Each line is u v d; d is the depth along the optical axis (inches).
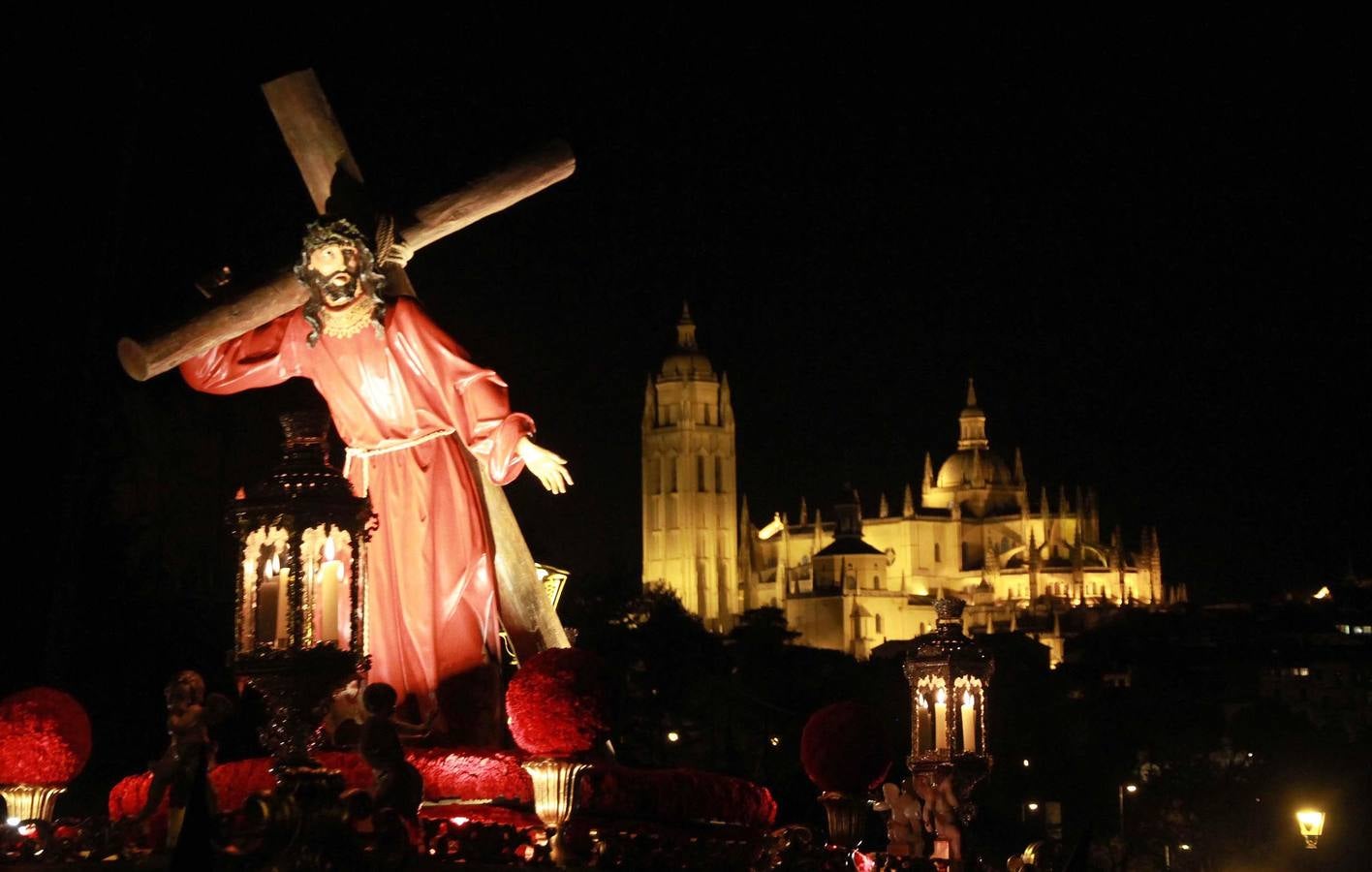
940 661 608.1
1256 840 4662.9
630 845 469.1
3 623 918.4
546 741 447.2
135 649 1035.9
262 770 493.4
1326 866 4591.5
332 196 561.3
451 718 547.8
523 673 454.3
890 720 4170.8
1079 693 6648.6
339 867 389.1
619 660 3902.6
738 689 3575.3
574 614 4082.2
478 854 443.8
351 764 494.6
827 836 587.8
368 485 560.7
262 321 545.3
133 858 439.8
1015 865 587.8
